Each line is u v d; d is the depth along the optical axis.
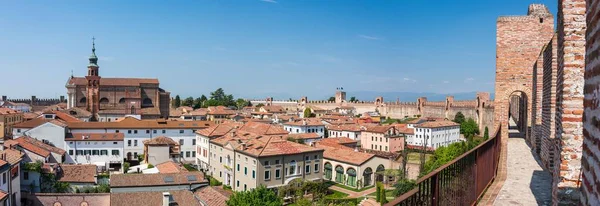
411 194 7.13
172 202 46.88
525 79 30.91
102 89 134.88
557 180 12.30
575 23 10.91
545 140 22.84
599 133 5.23
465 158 12.27
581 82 10.94
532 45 30.81
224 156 68.06
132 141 88.62
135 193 47.41
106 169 78.31
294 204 54.38
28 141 70.62
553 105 20.64
